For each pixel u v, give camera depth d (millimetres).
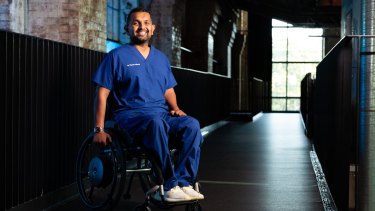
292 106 29781
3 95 3982
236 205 5090
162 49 15117
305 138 12578
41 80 4562
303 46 29672
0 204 3936
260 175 6926
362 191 4109
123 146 4023
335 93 4672
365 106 4195
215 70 22672
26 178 4316
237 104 22906
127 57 4273
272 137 12812
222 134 13617
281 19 21062
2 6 8312
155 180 3988
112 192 3949
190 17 18969
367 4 4543
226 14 21375
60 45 4910
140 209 4043
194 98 12133
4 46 4004
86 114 5492
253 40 28531
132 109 4211
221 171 7262
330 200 5160
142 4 14391
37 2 8734
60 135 4922
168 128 4008
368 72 4207
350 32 9859
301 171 7285
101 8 9547
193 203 4070
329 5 20125
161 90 4340
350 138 3848
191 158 4043
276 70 29844
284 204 5148
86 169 5391
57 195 4875
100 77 4223
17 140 4176
